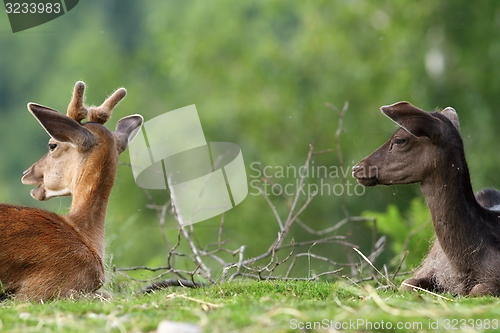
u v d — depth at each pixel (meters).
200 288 9.47
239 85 34.56
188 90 37.09
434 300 7.70
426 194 9.61
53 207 11.23
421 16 29.48
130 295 9.05
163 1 45.62
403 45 30.08
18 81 51.81
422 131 9.28
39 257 8.55
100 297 8.57
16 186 42.44
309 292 8.66
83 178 9.45
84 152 9.49
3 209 8.78
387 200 24.88
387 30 31.48
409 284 9.77
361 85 31.53
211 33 36.56
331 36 32.94
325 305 6.98
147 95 40.78
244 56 35.69
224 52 36.47
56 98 44.69
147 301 7.68
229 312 6.52
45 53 52.38
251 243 28.05
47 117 9.23
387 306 6.64
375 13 32.47
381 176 9.80
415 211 14.72
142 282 11.14
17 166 44.56
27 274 8.52
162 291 9.46
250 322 6.07
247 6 38.06
